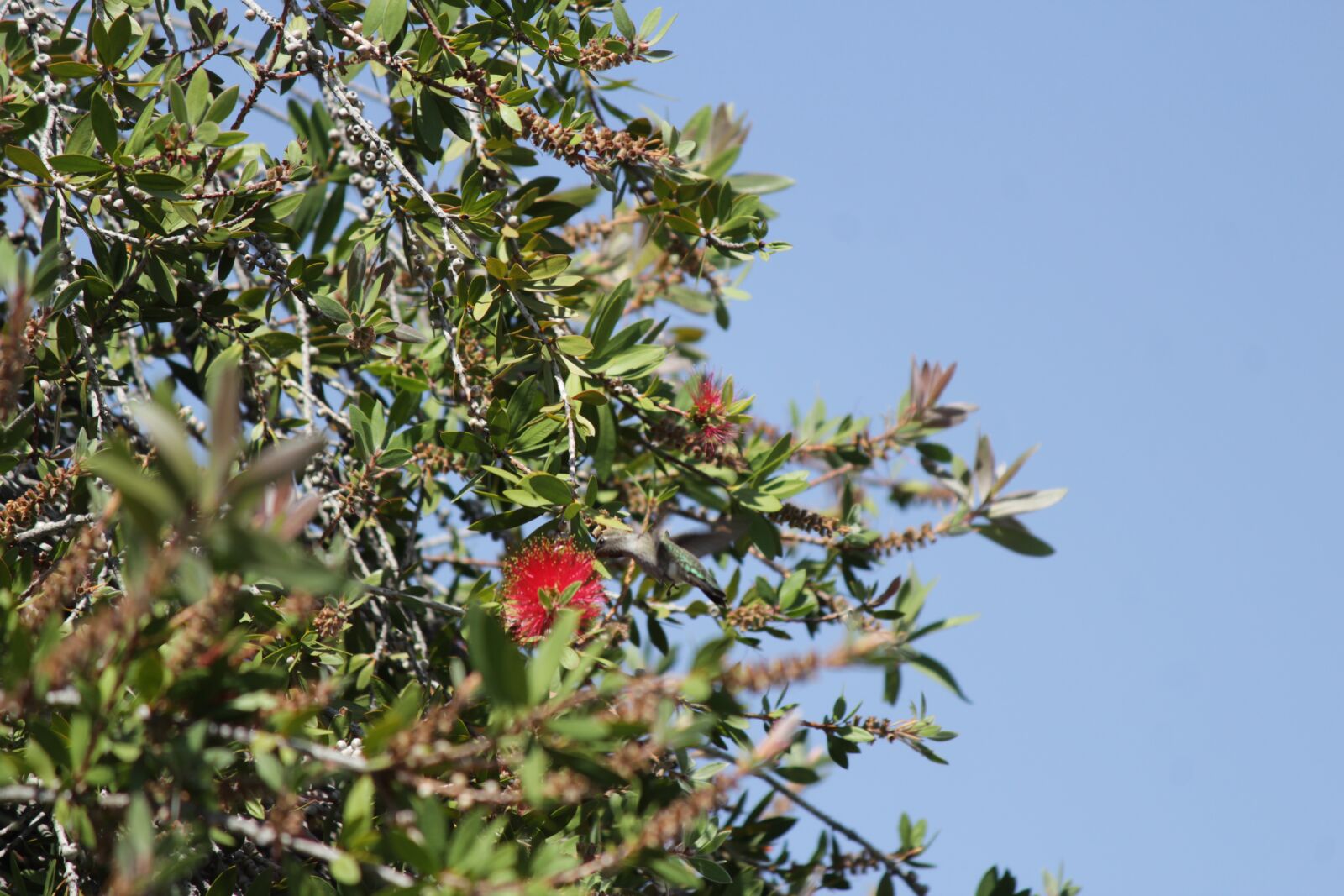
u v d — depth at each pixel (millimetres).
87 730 2602
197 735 2641
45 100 4555
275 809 2627
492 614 3992
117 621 2375
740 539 5895
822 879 5648
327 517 5262
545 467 4625
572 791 2500
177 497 1954
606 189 5027
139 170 4367
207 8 5172
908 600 6074
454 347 4652
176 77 4680
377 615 5152
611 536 4961
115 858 2514
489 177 5469
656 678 2547
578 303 5195
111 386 4891
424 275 5148
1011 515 6168
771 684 2402
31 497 3783
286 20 4477
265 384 5555
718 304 6914
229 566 2031
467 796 2584
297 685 4141
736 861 5457
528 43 4973
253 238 4773
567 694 2588
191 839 2635
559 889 2812
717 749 4793
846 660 2381
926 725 4852
